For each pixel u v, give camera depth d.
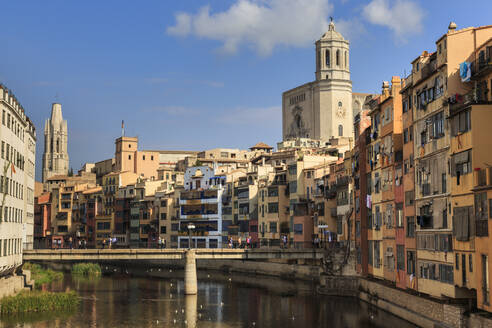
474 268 47.38
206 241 145.25
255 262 123.69
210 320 68.25
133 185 173.38
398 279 66.38
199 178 151.62
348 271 85.81
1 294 70.62
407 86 63.06
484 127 47.62
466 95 51.31
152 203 164.50
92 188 195.88
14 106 71.94
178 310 74.88
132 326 64.56
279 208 123.44
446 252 52.97
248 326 64.75
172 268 149.75
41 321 65.81
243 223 136.62
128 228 172.88
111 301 82.44
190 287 89.88
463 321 48.78
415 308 59.59
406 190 63.84
